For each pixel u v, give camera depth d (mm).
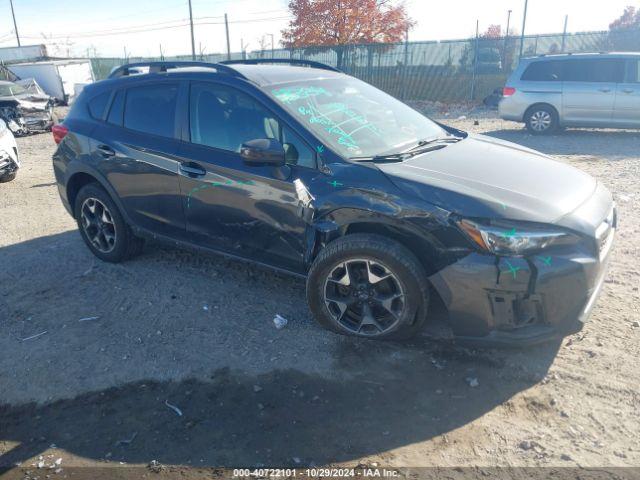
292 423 3004
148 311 4293
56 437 3002
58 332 4066
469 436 2852
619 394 3094
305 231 3742
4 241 6152
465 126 14938
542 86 12414
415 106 21000
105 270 5098
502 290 3121
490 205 3164
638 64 11562
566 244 3125
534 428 2887
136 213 4785
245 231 4078
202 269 5000
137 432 3000
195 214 4332
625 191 7195
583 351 3504
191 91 4371
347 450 2795
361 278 3543
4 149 8953
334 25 26594
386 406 3102
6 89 17766
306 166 3721
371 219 3418
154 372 3523
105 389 3387
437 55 21203
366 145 3887
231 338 3854
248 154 3570
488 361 3439
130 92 4820
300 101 4055
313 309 3746
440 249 3238
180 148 4340
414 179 3375
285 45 27875
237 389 3311
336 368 3447
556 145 11195
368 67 22797
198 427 3010
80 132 5066
